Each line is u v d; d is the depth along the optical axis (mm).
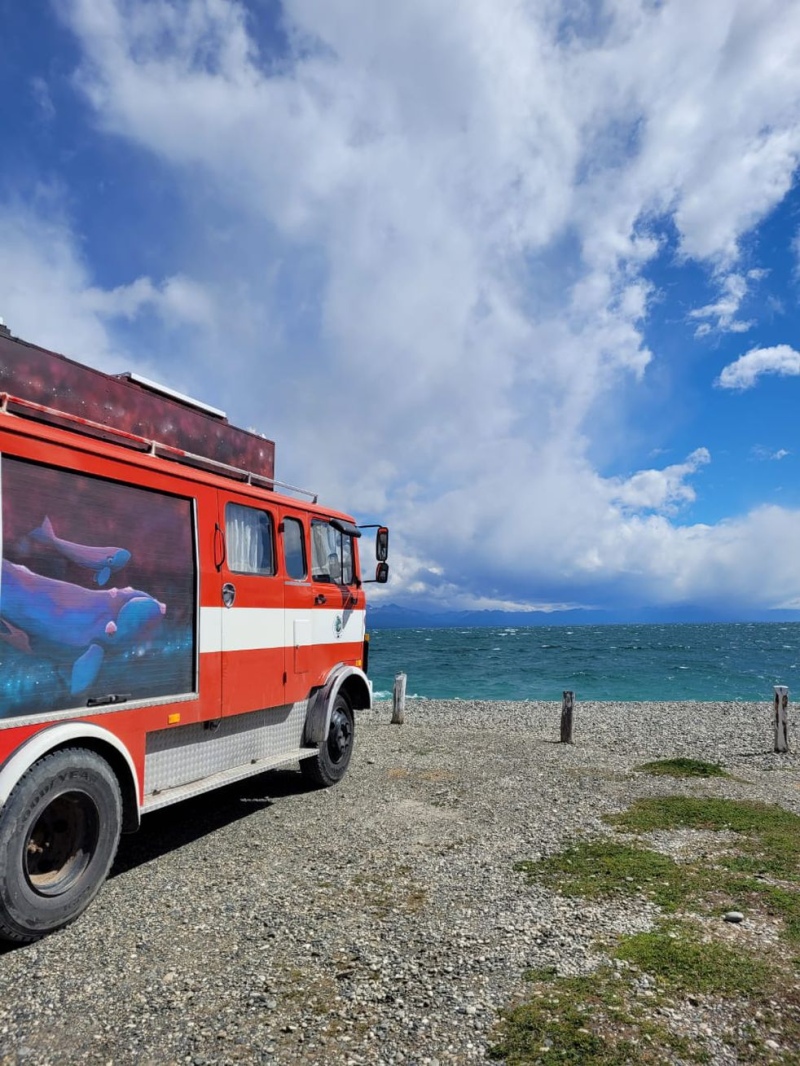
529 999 3373
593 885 4914
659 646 77000
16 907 4012
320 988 3516
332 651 8469
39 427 4570
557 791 8086
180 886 5051
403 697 15617
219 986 3557
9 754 4105
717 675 39250
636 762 10508
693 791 8164
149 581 5422
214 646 6168
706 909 4488
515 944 3988
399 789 8180
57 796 4344
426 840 6117
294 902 4699
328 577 8609
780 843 5949
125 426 5746
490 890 4871
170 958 3895
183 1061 2930
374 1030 3133
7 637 4172
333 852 5797
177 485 5824
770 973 3625
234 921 4398
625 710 20453
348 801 7598
